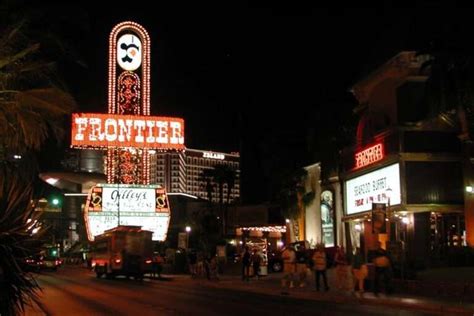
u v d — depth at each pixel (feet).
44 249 40.52
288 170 210.79
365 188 147.13
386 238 119.75
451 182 129.59
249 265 129.80
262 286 111.86
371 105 157.38
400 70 140.77
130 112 293.23
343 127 180.14
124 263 157.69
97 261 173.47
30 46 54.95
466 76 116.67
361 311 67.87
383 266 85.61
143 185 281.54
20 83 56.85
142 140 289.33
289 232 208.44
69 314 67.36
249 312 66.85
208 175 335.06
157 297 91.71
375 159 140.46
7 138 55.31
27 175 44.60
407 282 87.56
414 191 128.26
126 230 161.27
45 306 76.89
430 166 129.39
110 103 289.74
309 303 79.61
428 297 80.28
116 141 285.64
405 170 128.67
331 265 147.95
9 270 37.68
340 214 177.37
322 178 184.75
